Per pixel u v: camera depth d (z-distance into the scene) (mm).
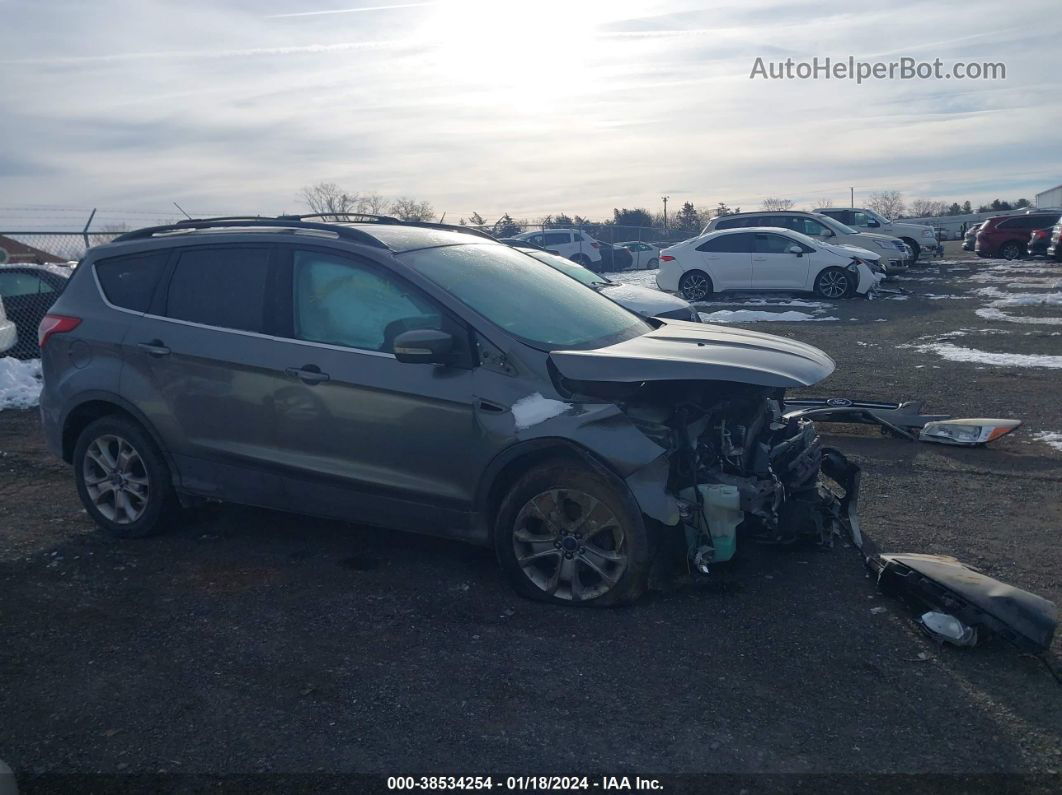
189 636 4199
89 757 3268
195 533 5535
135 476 5426
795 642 4051
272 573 4922
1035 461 6996
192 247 5250
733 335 5137
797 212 25047
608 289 10703
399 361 4535
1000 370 10938
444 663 3906
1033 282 23062
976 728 3385
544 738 3346
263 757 3254
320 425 4754
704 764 3182
